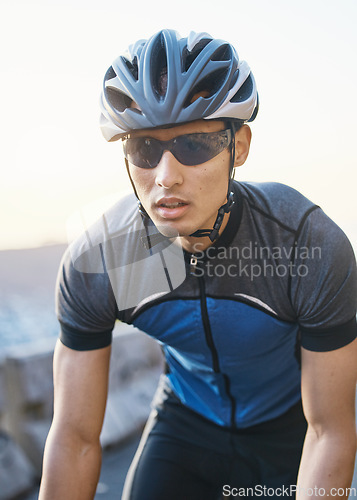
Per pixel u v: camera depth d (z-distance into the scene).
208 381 1.85
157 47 1.51
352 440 1.53
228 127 1.48
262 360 1.73
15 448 3.17
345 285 1.50
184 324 1.66
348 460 1.51
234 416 1.88
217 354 1.71
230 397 1.86
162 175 1.40
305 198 1.63
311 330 1.55
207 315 1.62
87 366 1.65
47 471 1.61
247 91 1.58
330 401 1.54
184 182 1.42
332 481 1.48
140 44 1.61
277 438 1.89
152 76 1.44
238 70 1.54
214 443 1.90
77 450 1.64
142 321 1.69
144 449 1.94
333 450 1.51
